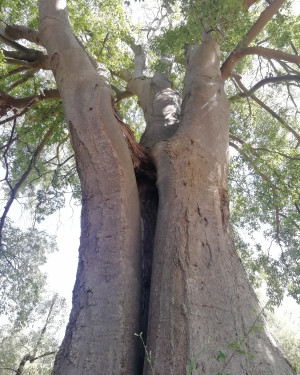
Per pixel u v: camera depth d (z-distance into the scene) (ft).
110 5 34.68
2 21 27.73
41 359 58.34
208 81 21.43
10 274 41.42
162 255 13.97
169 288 12.75
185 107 20.65
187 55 27.94
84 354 11.88
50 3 22.36
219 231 15.20
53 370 12.05
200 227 14.79
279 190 32.91
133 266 14.15
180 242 14.01
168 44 27.17
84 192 16.39
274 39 27.84
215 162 17.74
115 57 35.06
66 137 40.60
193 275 13.03
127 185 16.05
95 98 17.88
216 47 23.53
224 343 11.62
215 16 21.47
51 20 21.66
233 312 12.65
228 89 42.47
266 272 38.52
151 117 24.88
